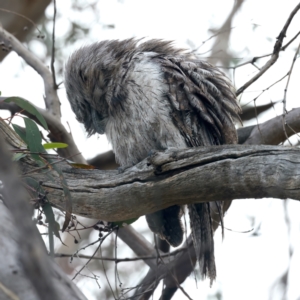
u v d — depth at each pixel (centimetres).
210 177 574
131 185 621
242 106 1038
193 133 823
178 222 808
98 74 899
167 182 599
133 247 969
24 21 1261
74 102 971
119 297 702
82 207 654
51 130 994
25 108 638
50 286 245
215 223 947
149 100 812
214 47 1320
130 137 849
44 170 650
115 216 655
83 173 661
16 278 372
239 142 990
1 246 390
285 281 816
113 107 861
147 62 847
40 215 596
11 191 249
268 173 539
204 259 811
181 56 917
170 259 916
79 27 1352
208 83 876
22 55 1110
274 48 824
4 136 654
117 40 941
